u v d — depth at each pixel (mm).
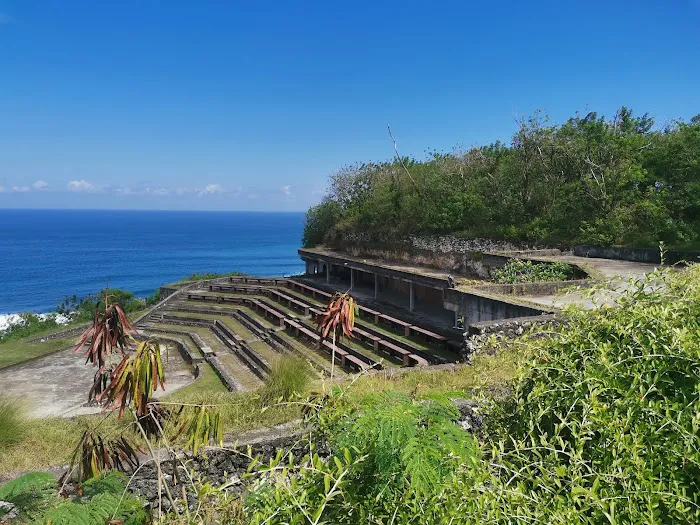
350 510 2660
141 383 3531
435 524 2465
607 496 2625
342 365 14883
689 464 2834
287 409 7062
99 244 150375
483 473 2674
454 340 14156
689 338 3482
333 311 4398
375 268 21531
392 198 31875
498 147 33875
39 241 159750
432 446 2727
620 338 4062
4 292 69625
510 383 4695
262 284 29375
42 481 3906
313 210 38875
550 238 24672
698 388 3090
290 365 8609
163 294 28875
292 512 2564
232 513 3326
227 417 6859
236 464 5887
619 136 27703
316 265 32031
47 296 66500
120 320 3869
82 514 3355
